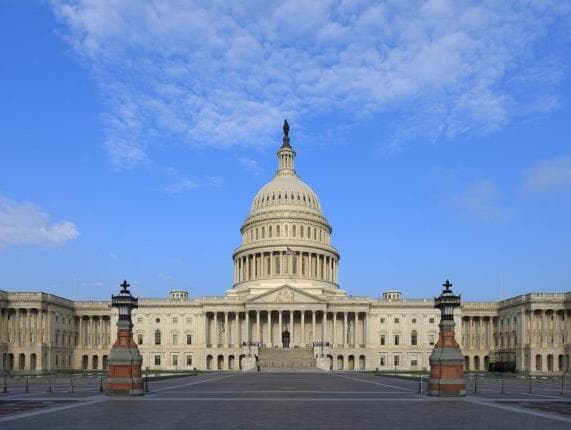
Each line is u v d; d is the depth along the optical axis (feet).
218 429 106.83
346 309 590.14
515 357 535.19
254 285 646.74
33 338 515.09
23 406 151.94
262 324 602.85
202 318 595.47
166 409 142.61
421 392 198.49
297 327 604.90
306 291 586.45
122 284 196.75
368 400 170.30
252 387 238.27
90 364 593.83
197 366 587.27
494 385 277.03
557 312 511.81
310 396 185.47
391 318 595.06
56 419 122.31
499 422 118.93
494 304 590.14
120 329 193.36
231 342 606.14
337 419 122.11
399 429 107.55
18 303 514.68
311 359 506.07
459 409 144.97
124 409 143.02
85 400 170.71
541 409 146.61
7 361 510.58
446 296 192.44
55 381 310.04
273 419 121.70
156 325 597.93
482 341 593.83
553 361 506.07
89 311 597.52
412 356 587.68
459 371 187.73
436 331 591.37
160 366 590.96
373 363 586.04
